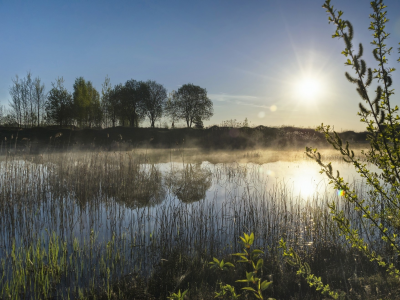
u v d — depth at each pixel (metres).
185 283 4.76
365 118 2.67
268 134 31.67
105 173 11.70
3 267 5.25
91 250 5.84
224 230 7.11
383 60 2.47
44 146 24.92
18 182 9.76
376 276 4.44
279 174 14.28
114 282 4.82
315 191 10.43
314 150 2.96
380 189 2.79
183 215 7.71
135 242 6.46
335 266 5.13
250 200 8.59
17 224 7.48
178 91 52.53
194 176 12.79
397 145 2.50
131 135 32.09
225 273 4.94
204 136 32.16
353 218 7.20
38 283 4.77
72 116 38.97
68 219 8.06
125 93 45.34
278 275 4.84
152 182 11.43
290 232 6.93
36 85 36.84
